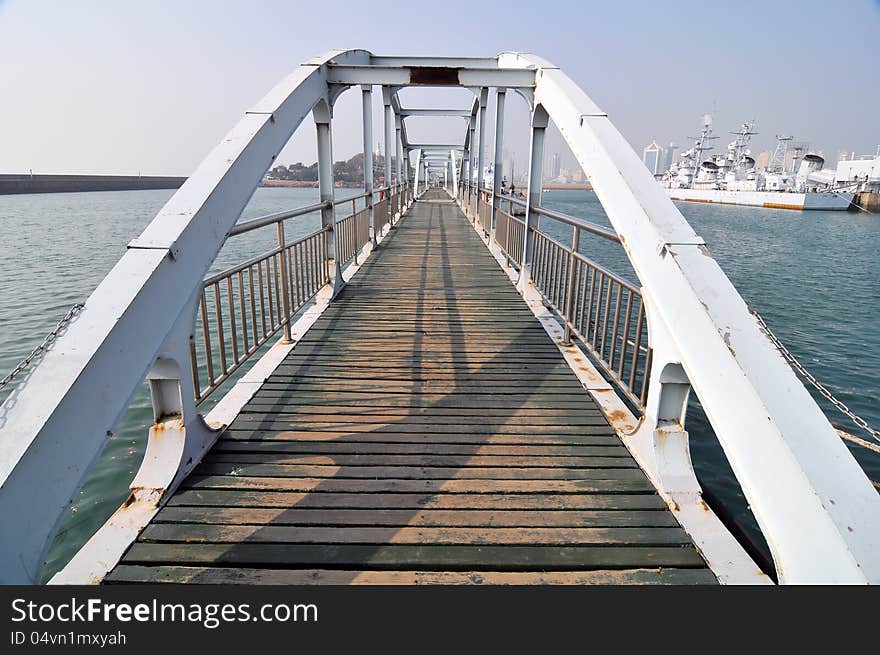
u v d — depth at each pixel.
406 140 19.55
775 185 63.34
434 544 1.96
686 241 2.17
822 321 12.13
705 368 1.75
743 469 1.50
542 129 5.21
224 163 2.58
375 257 8.34
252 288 3.33
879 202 53.97
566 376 3.63
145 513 2.08
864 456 5.54
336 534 2.01
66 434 1.38
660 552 1.95
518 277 6.71
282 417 2.97
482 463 2.52
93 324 1.60
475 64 7.41
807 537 1.27
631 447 2.64
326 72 4.71
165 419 2.36
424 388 3.40
